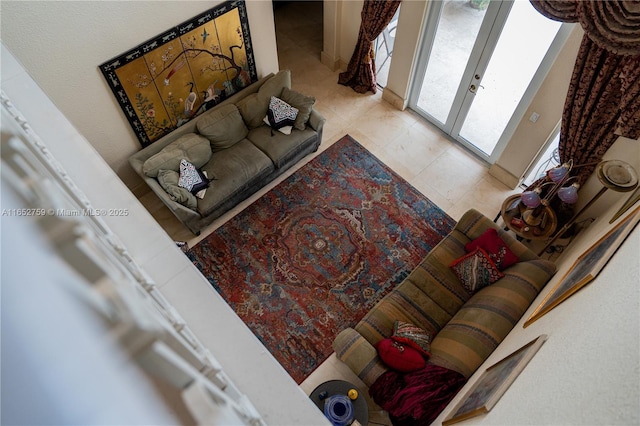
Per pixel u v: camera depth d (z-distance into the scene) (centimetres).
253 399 112
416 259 429
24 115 186
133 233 151
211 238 441
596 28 286
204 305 129
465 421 209
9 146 69
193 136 434
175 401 45
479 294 340
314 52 629
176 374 47
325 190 478
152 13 367
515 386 178
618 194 351
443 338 316
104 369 44
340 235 445
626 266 161
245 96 490
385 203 468
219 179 432
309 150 494
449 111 504
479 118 477
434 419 270
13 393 42
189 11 389
